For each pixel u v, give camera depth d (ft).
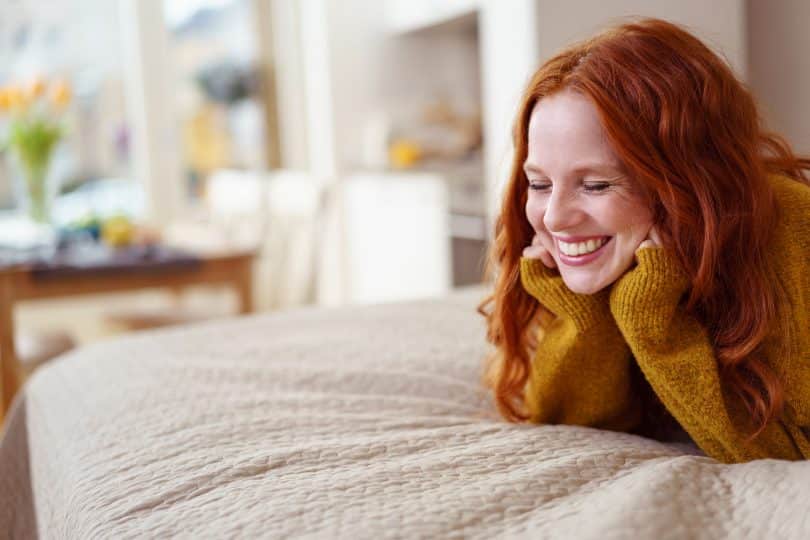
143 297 15.62
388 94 14.66
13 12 14.40
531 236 3.21
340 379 4.09
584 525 2.23
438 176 12.09
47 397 4.61
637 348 2.82
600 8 7.50
